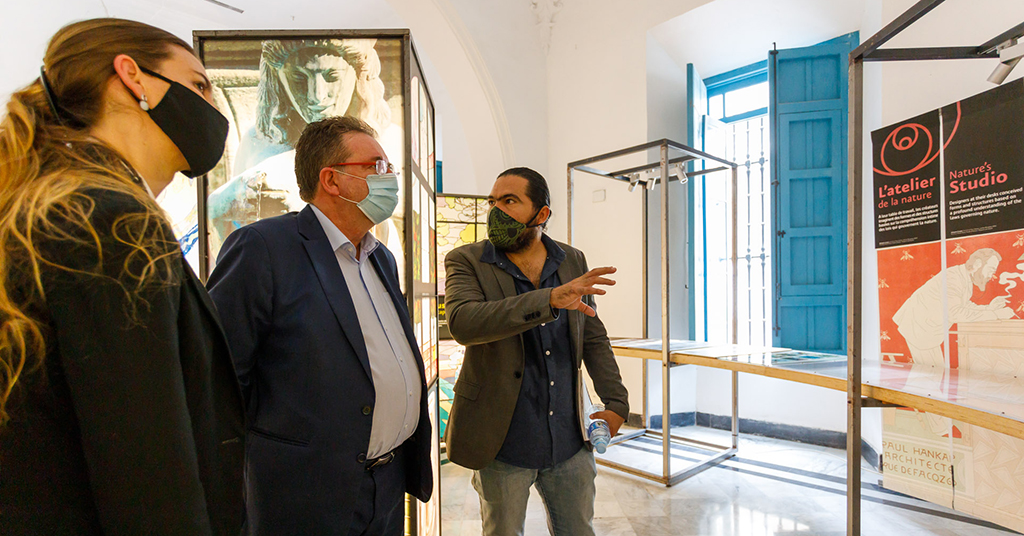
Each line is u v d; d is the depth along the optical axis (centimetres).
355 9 550
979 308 202
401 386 103
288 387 89
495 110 470
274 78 154
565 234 484
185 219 266
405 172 155
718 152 453
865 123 325
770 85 387
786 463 326
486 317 124
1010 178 189
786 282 381
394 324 110
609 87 445
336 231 103
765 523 242
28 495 46
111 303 47
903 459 245
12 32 227
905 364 227
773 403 389
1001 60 157
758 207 439
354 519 97
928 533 225
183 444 51
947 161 215
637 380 426
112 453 46
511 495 137
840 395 353
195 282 63
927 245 226
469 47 453
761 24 387
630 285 429
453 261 148
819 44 401
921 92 256
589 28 460
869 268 317
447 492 296
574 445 143
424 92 188
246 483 90
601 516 253
